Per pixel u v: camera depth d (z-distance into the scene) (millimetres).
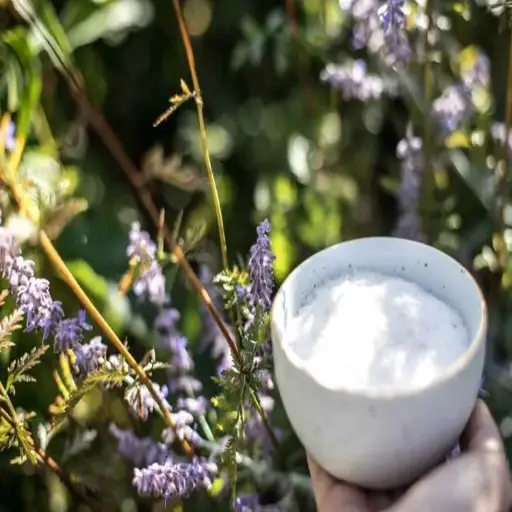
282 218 726
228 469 524
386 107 770
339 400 452
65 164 766
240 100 895
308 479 593
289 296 498
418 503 473
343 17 740
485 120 676
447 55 663
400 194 678
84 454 633
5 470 650
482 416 523
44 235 484
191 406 562
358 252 525
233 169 845
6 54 593
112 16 773
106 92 873
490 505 475
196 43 881
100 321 493
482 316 475
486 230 684
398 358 469
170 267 668
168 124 901
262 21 881
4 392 497
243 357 504
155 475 499
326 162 766
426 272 519
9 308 607
